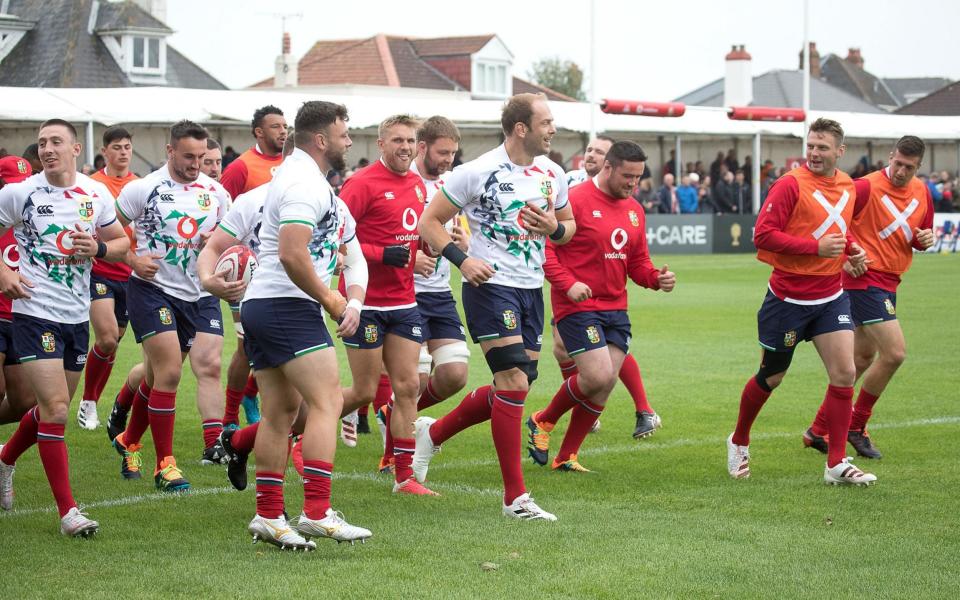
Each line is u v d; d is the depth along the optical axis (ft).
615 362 47.70
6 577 32.71
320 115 35.27
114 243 42.65
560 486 45.91
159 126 181.68
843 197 47.01
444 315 48.55
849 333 46.03
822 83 395.96
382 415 53.78
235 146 188.14
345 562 34.27
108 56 277.85
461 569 33.45
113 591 31.37
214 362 49.90
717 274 157.17
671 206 203.51
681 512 41.06
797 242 45.24
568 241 43.60
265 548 36.09
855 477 45.16
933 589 31.81
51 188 40.50
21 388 43.06
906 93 578.66
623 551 35.47
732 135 227.20
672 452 52.90
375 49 354.95
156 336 45.75
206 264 37.81
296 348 35.32
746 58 361.51
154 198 47.37
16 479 47.03
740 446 47.57
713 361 81.30
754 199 219.20
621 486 45.80
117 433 52.54
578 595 31.09
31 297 39.58
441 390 47.98
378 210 46.09
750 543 36.55
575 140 231.91
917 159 51.19
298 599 30.58
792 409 63.57
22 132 166.50
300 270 34.06
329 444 35.55
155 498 43.62
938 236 201.16
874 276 51.67
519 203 41.93
